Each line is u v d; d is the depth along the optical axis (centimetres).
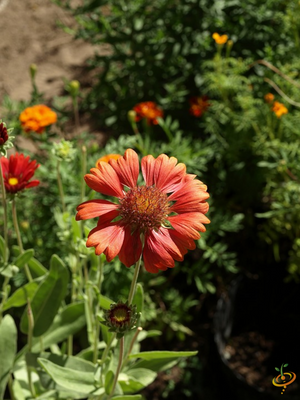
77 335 47
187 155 45
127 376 30
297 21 50
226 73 54
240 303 49
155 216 23
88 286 30
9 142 25
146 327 49
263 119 47
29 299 31
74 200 43
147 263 22
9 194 28
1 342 30
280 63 51
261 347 46
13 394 35
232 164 51
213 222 46
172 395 47
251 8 54
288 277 46
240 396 44
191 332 49
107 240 22
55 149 31
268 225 48
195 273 48
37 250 45
